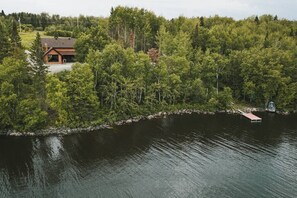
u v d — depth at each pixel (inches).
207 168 2111.2
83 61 3732.8
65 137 2583.7
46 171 2005.4
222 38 5024.6
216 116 3422.7
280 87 3828.7
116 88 3016.7
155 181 1919.3
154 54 4404.5
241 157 2299.5
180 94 3607.3
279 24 7303.2
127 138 2632.9
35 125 2613.2
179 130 2883.9
